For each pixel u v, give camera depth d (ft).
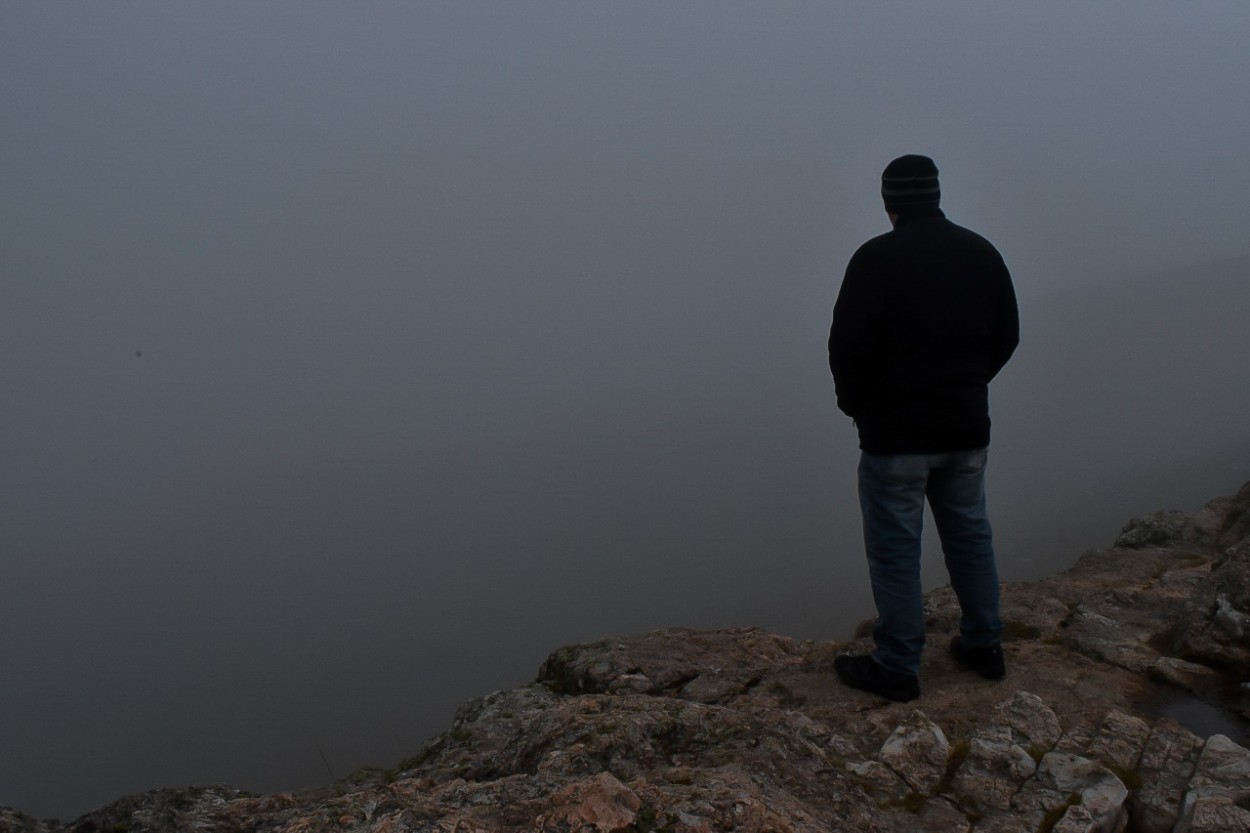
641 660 13.98
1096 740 10.12
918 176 10.83
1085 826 8.54
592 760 8.87
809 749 9.52
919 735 10.07
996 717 10.57
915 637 11.38
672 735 9.53
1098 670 12.21
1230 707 11.04
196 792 9.96
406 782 10.08
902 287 10.28
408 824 7.05
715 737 9.53
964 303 10.46
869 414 10.96
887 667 11.51
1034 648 13.10
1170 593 14.79
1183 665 12.00
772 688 12.41
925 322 10.34
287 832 7.80
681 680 13.46
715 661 14.08
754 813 7.33
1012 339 11.31
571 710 10.13
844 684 12.07
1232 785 9.04
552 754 8.95
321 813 8.04
